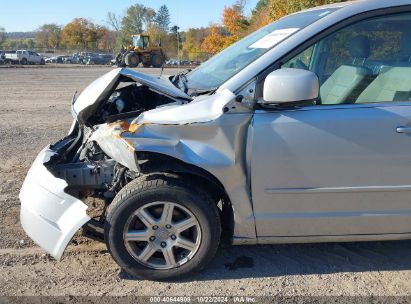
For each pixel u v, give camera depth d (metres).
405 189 3.18
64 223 3.17
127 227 3.19
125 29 87.31
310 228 3.27
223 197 3.34
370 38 3.22
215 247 3.26
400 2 3.16
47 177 3.37
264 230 3.26
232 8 51.69
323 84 3.17
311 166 3.12
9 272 3.46
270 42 3.40
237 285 3.30
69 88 18.83
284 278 3.39
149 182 3.13
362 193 3.19
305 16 3.59
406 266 3.56
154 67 37.75
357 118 3.08
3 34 106.38
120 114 3.56
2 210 4.57
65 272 3.47
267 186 3.15
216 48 54.50
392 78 3.24
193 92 3.41
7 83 21.36
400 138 3.10
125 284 3.31
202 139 3.10
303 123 3.07
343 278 3.39
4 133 8.45
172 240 3.25
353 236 3.31
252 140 3.09
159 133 3.09
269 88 2.91
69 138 4.23
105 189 3.62
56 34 103.75
